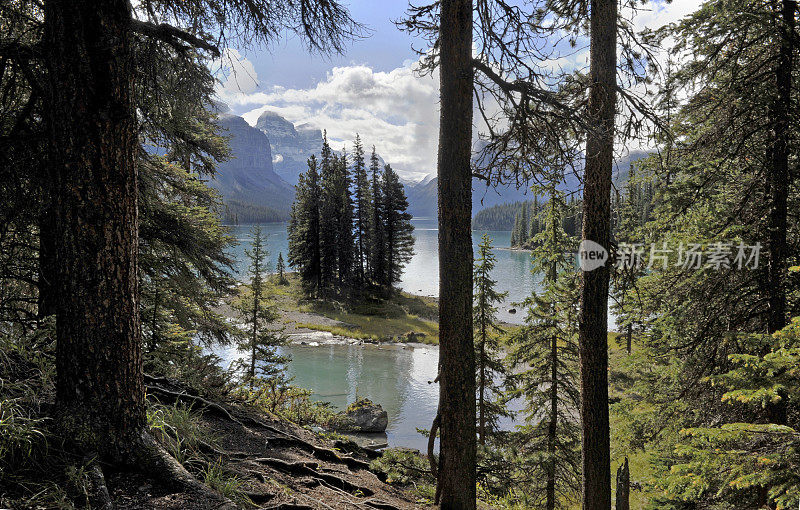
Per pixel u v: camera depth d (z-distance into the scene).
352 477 6.06
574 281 10.59
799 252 7.99
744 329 8.52
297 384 24.88
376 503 5.13
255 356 15.87
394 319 43.69
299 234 50.31
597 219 6.51
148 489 3.16
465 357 5.35
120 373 3.34
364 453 8.20
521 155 5.51
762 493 5.98
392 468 6.93
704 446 4.83
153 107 6.09
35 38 4.97
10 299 5.75
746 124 7.83
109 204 3.24
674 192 8.88
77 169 3.13
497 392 12.61
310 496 4.49
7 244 5.76
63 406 3.28
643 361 10.35
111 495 3.00
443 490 5.41
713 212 8.78
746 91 7.54
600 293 6.61
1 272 5.79
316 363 29.56
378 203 51.03
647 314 10.26
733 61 7.98
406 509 5.43
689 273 9.19
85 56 3.07
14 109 5.29
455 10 5.16
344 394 23.69
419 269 86.88
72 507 2.71
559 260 11.44
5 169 4.91
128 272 3.39
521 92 5.21
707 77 8.12
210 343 11.16
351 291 50.03
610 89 6.22
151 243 8.84
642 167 8.53
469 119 5.30
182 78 5.32
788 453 4.03
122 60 3.23
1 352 4.07
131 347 3.42
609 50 6.27
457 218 5.32
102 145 3.17
